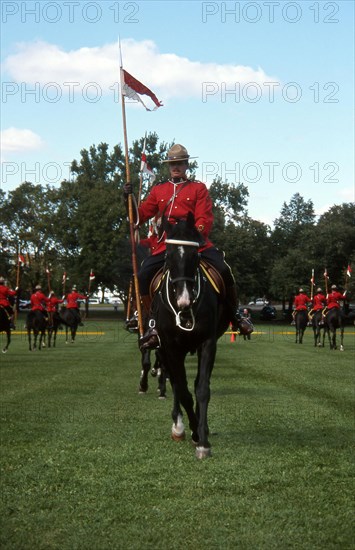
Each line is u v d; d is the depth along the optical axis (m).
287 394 16.52
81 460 9.45
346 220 89.06
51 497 7.80
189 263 9.70
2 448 10.20
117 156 97.06
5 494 7.92
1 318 31.98
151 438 10.93
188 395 10.27
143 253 14.59
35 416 13.15
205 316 9.91
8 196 117.50
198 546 6.30
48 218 91.38
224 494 7.87
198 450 9.55
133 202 11.20
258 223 88.88
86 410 13.98
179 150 11.07
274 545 6.30
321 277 84.00
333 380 19.86
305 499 7.65
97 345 40.03
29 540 6.48
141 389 16.91
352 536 6.54
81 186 88.75
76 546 6.32
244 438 10.88
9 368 24.58
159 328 10.22
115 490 8.05
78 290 84.75
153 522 6.95
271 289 85.56
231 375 21.33
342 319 37.12
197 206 10.98
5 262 106.31
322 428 11.78
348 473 8.70
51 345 40.38
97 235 80.25
